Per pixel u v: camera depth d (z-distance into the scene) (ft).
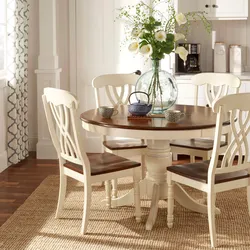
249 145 20.81
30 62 22.89
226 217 15.08
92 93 22.40
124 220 14.82
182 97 21.02
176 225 14.46
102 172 13.73
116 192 16.44
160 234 13.83
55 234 13.84
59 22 22.33
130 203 15.88
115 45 22.06
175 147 16.11
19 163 21.12
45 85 21.65
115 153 16.03
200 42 22.85
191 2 21.83
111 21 21.94
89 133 22.65
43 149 21.80
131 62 22.07
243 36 22.66
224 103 12.48
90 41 22.13
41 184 18.21
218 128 12.61
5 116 20.49
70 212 15.48
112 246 13.06
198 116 14.69
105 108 14.42
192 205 15.28
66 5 22.21
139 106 14.29
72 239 13.51
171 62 21.34
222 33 22.72
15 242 13.34
